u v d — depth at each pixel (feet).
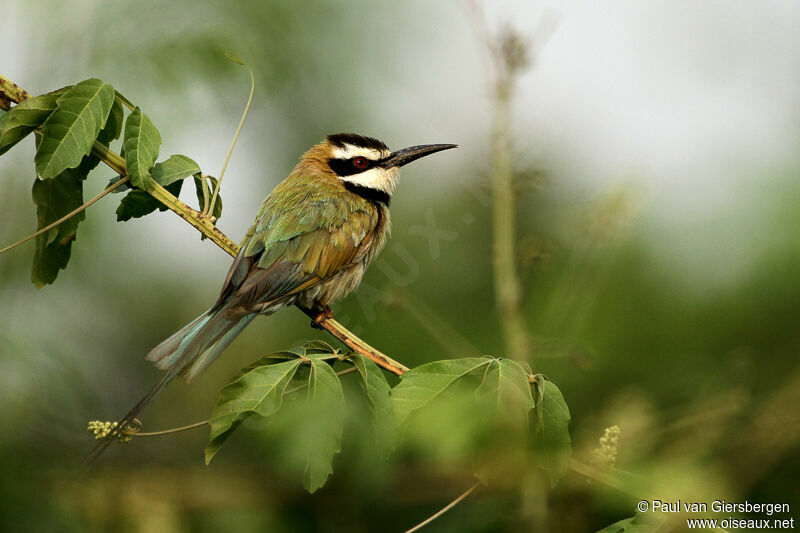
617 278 37.17
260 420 23.18
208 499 28.55
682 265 37.65
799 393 32.01
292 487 29.12
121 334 39.55
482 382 21.86
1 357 32.14
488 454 22.38
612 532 22.97
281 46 41.68
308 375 23.26
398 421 21.68
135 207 28.55
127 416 24.49
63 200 28.09
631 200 34.88
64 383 33.14
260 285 32.60
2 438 27.40
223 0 41.22
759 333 36.42
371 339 36.63
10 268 37.50
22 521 23.17
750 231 37.58
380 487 27.63
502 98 35.19
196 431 36.63
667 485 24.25
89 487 25.17
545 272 36.96
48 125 25.00
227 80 40.65
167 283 41.09
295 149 42.65
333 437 21.33
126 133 27.09
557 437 22.25
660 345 36.37
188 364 28.78
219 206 29.84
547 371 34.45
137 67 39.75
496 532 26.03
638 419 28.81
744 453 29.66
